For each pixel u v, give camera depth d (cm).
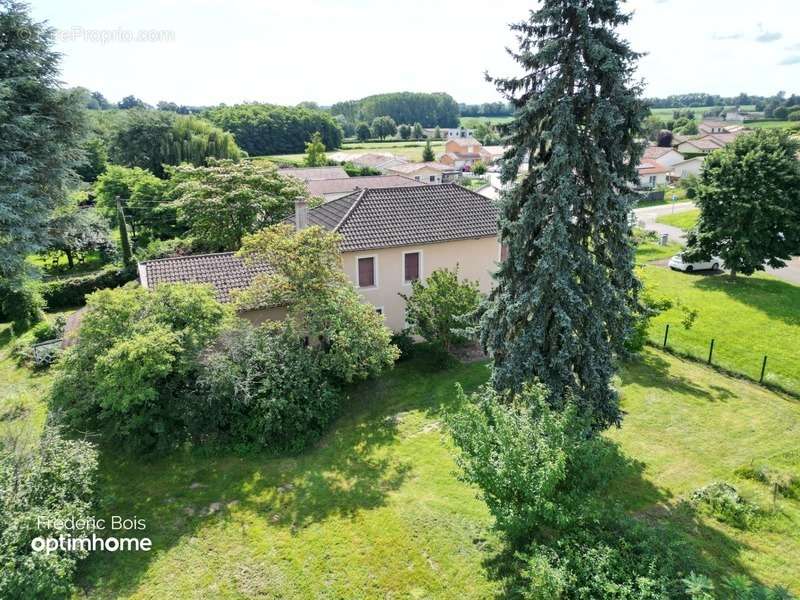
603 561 833
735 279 3128
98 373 1330
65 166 2083
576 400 1180
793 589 934
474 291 1972
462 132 16150
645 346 2161
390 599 964
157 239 4341
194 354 1466
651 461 1377
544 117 1178
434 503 1230
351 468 1396
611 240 1202
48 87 1955
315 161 8050
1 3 1823
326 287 1705
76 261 3872
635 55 1113
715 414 1628
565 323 1170
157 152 5941
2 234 1888
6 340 2498
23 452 1082
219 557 1086
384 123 16262
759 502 1192
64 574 953
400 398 1784
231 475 1373
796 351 2150
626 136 1167
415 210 2298
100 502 1211
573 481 973
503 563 1020
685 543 915
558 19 1106
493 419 1056
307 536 1137
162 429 1437
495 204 1314
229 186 2944
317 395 1557
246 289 1802
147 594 998
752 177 2839
